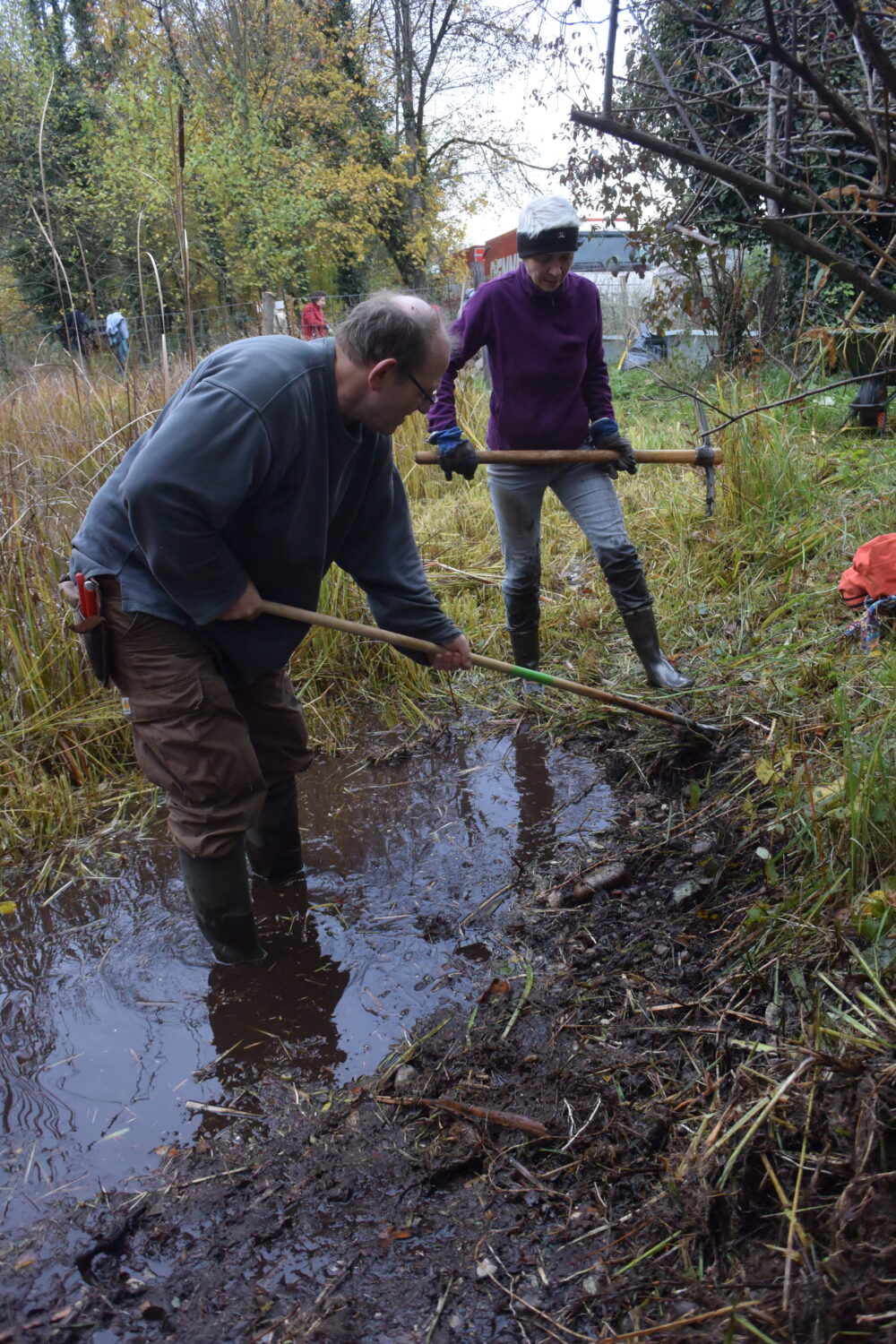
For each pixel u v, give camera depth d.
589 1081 2.29
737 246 3.45
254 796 2.68
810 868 2.73
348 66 21.39
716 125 2.38
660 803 3.52
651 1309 1.73
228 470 2.23
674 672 4.09
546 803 3.67
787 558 4.91
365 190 20.78
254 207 17.31
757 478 5.30
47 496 4.55
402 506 2.91
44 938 3.10
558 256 3.45
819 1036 2.09
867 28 1.84
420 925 3.02
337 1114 2.32
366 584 2.95
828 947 2.41
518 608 4.30
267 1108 2.36
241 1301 1.86
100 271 10.77
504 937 2.92
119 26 16.89
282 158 18.78
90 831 3.72
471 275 12.48
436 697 4.59
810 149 2.30
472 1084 2.36
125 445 4.86
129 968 2.92
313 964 2.88
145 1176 2.18
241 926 2.83
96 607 2.42
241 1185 2.14
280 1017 2.67
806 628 4.25
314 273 22.45
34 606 4.20
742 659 4.09
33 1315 1.85
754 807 3.19
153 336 7.42
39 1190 2.15
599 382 3.90
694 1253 1.81
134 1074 2.50
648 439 7.00
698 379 7.73
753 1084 2.08
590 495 3.90
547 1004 2.59
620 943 2.79
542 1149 2.15
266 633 2.62
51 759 4.04
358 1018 2.65
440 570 5.59
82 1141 2.29
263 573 2.57
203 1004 2.74
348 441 2.51
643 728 3.95
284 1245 1.98
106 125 15.80
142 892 3.31
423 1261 1.92
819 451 5.96
